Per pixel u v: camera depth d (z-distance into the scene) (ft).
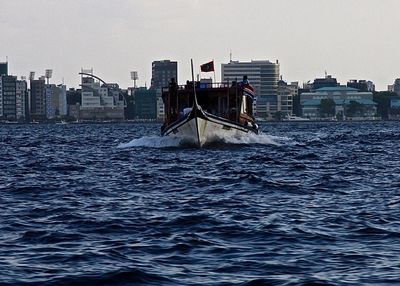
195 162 340.18
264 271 121.19
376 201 199.11
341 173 285.64
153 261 127.75
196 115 406.00
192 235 150.10
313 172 291.58
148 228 158.40
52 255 132.05
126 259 129.18
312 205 192.75
